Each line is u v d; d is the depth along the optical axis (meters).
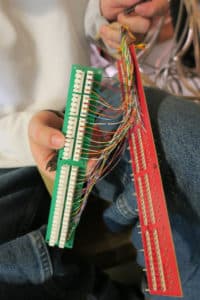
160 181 0.41
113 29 0.73
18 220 0.80
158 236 0.42
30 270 0.68
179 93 0.83
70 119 0.47
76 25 0.87
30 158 0.77
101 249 0.93
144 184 0.45
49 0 0.80
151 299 0.65
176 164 0.46
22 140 0.75
